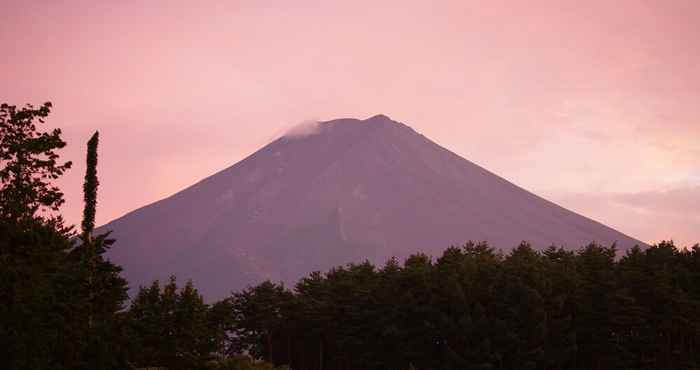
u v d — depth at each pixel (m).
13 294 59.62
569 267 140.00
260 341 159.38
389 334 128.88
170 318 120.19
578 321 129.25
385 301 135.88
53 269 66.69
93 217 75.12
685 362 124.69
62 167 66.19
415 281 135.50
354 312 137.38
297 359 158.62
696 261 143.62
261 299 157.38
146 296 135.12
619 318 124.12
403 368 127.81
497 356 120.00
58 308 64.62
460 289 128.12
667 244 156.25
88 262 71.88
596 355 128.00
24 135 63.72
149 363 100.38
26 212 65.00
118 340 70.25
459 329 123.62
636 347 127.00
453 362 121.75
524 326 124.44
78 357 65.12
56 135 65.31
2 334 57.50
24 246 62.94
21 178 63.94
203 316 126.62
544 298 128.12
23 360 58.66
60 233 70.75
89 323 68.75
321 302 143.25
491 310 128.50
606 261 145.12
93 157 76.19
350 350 136.12
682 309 124.69
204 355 120.00
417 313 130.50
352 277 158.00
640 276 131.38
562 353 123.62
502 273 134.00
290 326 151.38
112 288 73.94
